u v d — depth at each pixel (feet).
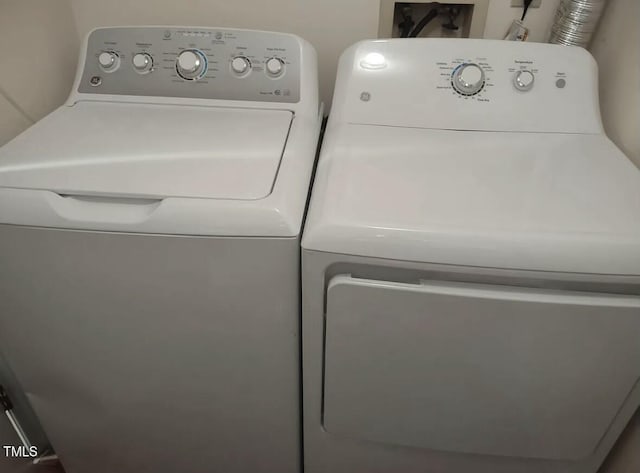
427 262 2.50
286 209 2.58
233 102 3.58
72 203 2.67
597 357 2.72
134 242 2.64
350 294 2.62
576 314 2.54
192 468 3.92
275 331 2.96
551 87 3.45
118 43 3.67
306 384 3.21
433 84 3.49
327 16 4.39
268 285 2.75
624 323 2.56
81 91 3.67
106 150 2.98
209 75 3.60
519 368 2.81
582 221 2.54
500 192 2.77
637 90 3.38
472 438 3.24
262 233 2.55
